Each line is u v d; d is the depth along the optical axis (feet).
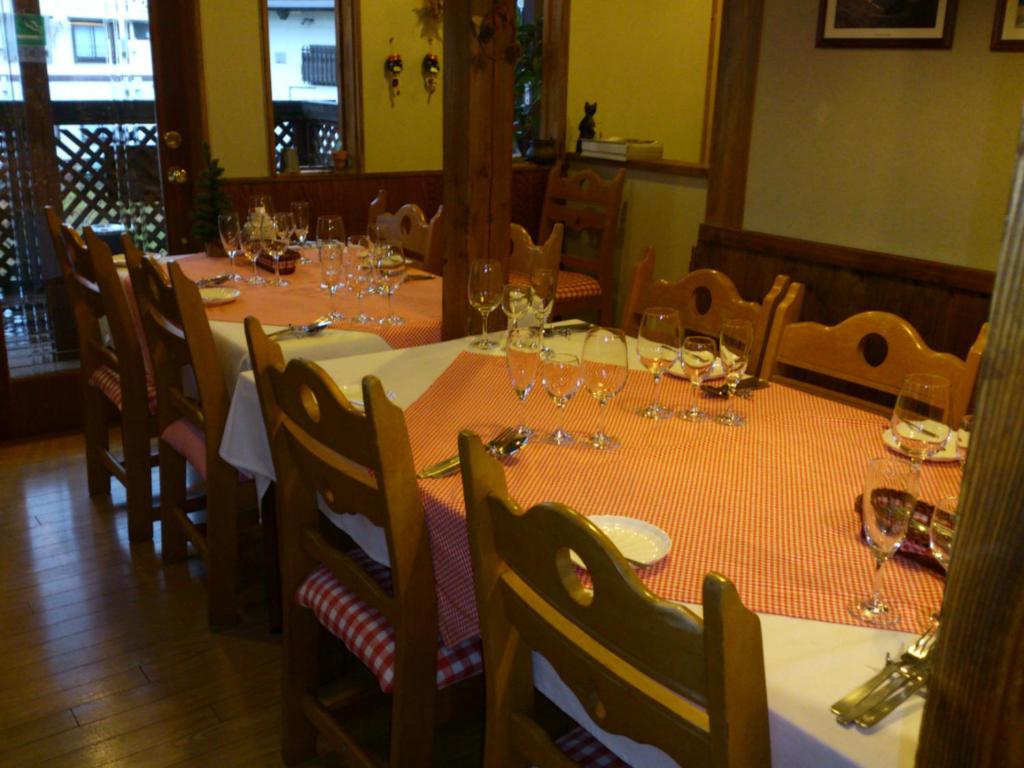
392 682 5.00
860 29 10.30
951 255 9.95
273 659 7.50
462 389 6.54
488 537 3.84
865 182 10.62
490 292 7.58
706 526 4.56
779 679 3.37
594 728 3.97
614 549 3.12
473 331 8.30
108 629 7.86
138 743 6.52
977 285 9.59
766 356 7.27
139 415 8.96
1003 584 1.67
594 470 5.20
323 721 5.91
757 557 4.26
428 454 5.37
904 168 10.21
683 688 3.04
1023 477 1.61
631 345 7.81
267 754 6.44
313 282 9.80
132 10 12.20
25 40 11.50
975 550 1.71
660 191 14.42
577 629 3.57
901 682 3.34
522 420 5.94
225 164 13.51
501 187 8.06
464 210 7.95
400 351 7.38
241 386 6.65
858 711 3.18
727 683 2.85
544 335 7.79
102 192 12.53
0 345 11.70
